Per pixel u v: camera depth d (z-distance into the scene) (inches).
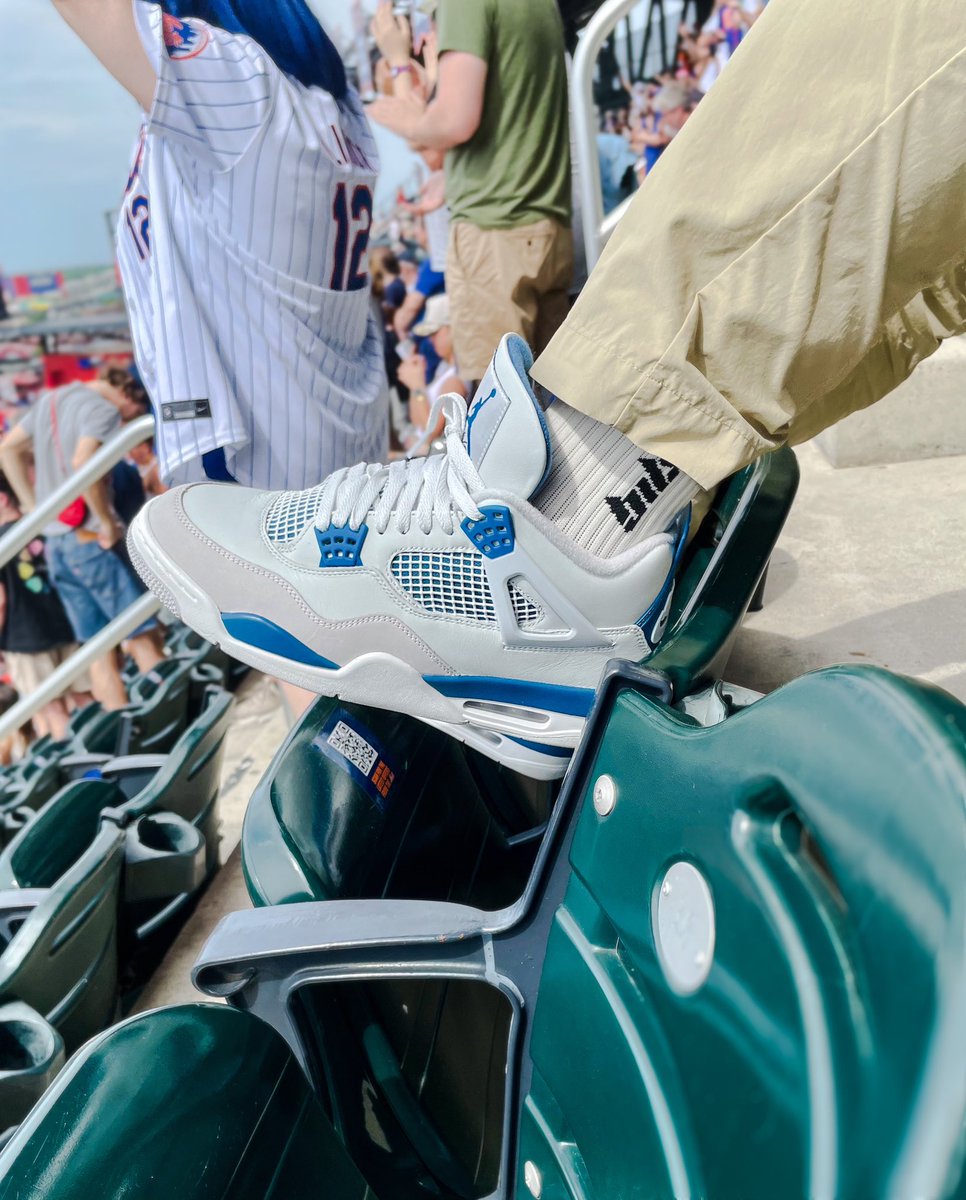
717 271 22.1
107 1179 18.0
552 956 19.8
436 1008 28.3
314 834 26.6
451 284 84.7
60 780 85.4
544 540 26.5
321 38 45.6
